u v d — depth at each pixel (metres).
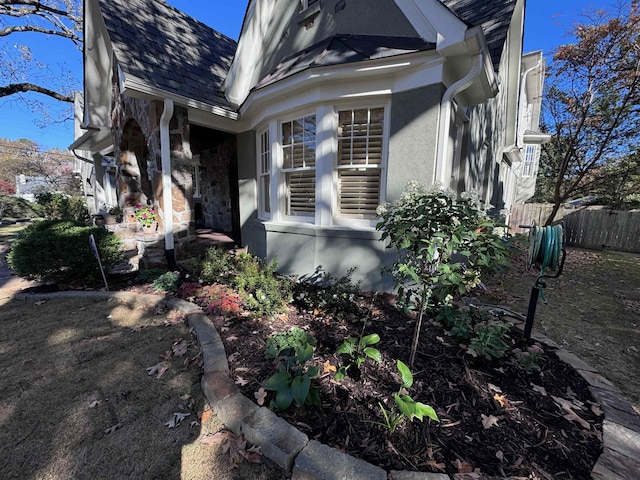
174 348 2.78
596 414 1.90
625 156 10.97
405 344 2.69
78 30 11.98
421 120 3.66
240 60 6.22
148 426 1.90
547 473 1.47
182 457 1.69
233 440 1.76
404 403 1.56
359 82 3.92
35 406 2.07
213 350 2.54
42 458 1.68
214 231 8.50
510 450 1.60
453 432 1.71
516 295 4.70
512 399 2.02
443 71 3.49
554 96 11.05
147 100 4.91
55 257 4.30
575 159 11.15
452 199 2.26
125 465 1.64
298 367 2.06
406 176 3.85
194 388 2.25
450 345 2.69
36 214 18.56
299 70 3.94
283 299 3.65
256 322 3.16
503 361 2.48
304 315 3.40
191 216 5.51
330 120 4.18
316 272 4.57
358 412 1.86
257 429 1.67
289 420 1.79
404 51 3.44
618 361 2.74
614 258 8.41
